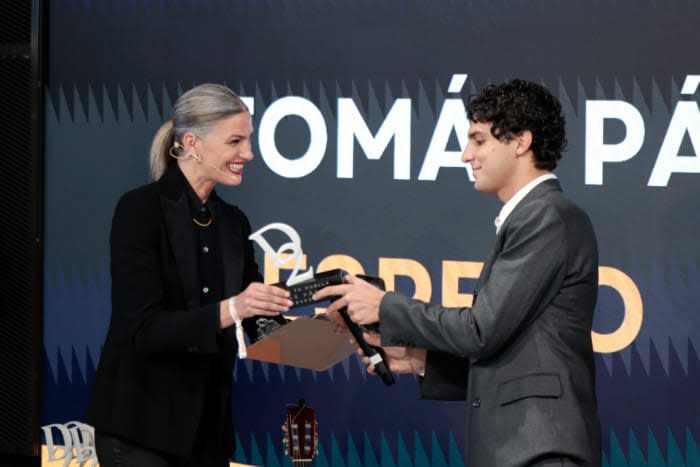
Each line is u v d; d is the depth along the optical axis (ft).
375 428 23.03
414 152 22.38
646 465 21.91
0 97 23.86
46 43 23.68
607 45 21.45
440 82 22.18
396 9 22.25
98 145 23.59
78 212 23.76
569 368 12.60
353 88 22.53
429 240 22.41
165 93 23.27
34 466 24.38
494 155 13.15
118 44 23.38
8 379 24.30
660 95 21.34
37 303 23.90
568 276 12.60
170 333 13.78
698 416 21.62
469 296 22.31
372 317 13.55
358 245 22.68
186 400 14.37
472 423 12.97
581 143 21.63
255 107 22.93
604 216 21.67
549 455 12.32
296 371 23.21
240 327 13.83
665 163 21.39
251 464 23.43
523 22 21.77
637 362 21.80
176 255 14.48
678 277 21.50
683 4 21.16
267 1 22.75
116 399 14.17
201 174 15.02
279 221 22.95
